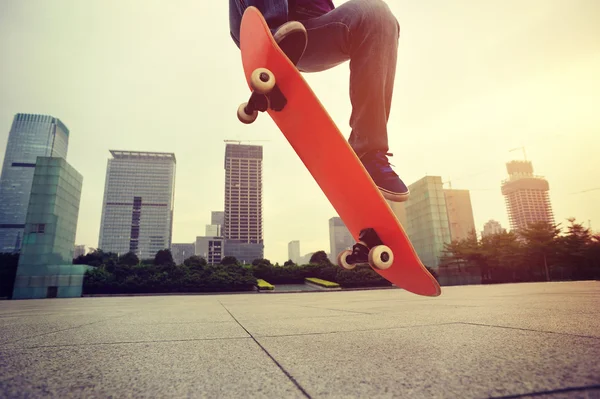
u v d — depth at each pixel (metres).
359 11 2.15
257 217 170.38
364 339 1.46
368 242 1.93
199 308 5.26
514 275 44.12
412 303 4.53
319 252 44.50
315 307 4.54
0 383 0.84
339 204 2.12
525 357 0.98
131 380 0.87
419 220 44.69
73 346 1.44
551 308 2.83
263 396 0.73
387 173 2.14
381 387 0.77
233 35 2.67
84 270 28.28
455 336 1.44
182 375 0.92
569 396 0.65
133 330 2.08
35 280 27.03
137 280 28.52
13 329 2.22
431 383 0.78
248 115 1.97
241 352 1.25
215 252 156.38
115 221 168.12
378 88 2.14
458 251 41.16
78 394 0.75
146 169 177.25
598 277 41.84
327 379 0.85
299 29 1.85
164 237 169.12
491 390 0.71
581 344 1.15
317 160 2.05
